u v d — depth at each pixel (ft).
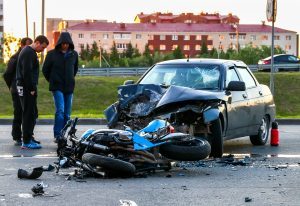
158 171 35.40
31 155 43.60
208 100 40.65
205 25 624.59
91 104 168.35
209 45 615.57
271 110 52.34
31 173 32.19
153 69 47.14
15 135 50.52
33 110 47.62
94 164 32.30
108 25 622.13
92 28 615.57
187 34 615.98
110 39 617.21
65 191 28.68
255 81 51.11
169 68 46.78
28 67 46.88
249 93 48.65
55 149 47.39
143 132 34.42
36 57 47.42
